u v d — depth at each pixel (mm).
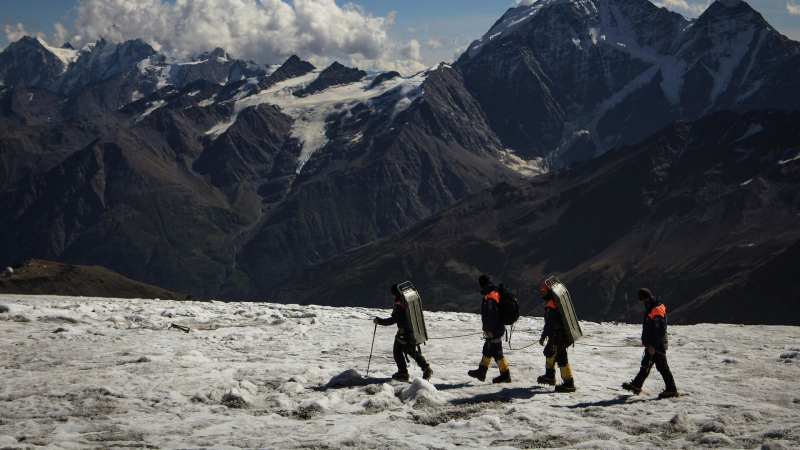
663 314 10164
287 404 9555
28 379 10906
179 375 11383
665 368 10016
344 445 7562
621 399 9891
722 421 8172
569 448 7320
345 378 11039
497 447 7410
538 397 10117
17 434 7969
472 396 10031
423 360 11469
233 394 9609
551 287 10680
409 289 11469
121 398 9758
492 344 11133
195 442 7707
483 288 11422
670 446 7309
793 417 8555
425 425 8516
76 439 7758
